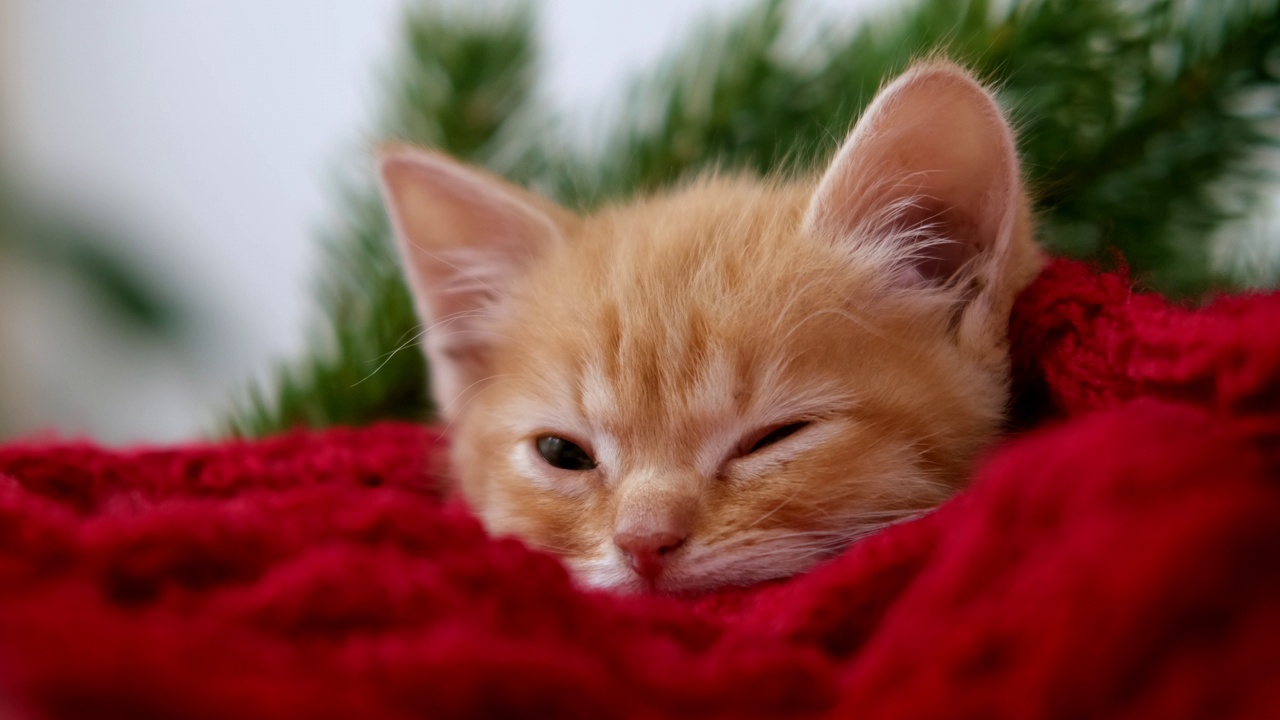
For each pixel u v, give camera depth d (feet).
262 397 0.87
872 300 0.64
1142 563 0.38
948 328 0.64
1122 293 0.56
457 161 0.73
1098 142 0.72
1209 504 0.40
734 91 0.80
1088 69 0.71
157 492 0.61
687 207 0.71
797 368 0.61
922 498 0.60
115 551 0.45
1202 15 0.71
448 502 0.67
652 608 0.49
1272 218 0.80
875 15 0.78
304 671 0.40
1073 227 0.73
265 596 0.44
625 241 0.69
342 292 0.85
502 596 0.46
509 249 0.74
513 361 0.69
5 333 1.14
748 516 0.60
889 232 0.65
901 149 0.64
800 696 0.44
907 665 0.42
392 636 0.43
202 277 1.16
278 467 0.65
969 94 0.61
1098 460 0.44
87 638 0.37
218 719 0.36
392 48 0.95
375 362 0.82
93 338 1.14
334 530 0.48
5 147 1.16
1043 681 0.38
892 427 0.61
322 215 1.10
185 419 1.16
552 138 0.87
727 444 0.62
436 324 0.74
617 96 0.92
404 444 0.72
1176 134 0.73
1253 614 0.37
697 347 0.62
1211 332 0.49
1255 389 0.46
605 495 0.63
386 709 0.38
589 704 0.41
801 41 0.79
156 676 0.36
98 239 1.09
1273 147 0.73
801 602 0.50
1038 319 0.59
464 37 0.86
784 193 0.70
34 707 0.35
